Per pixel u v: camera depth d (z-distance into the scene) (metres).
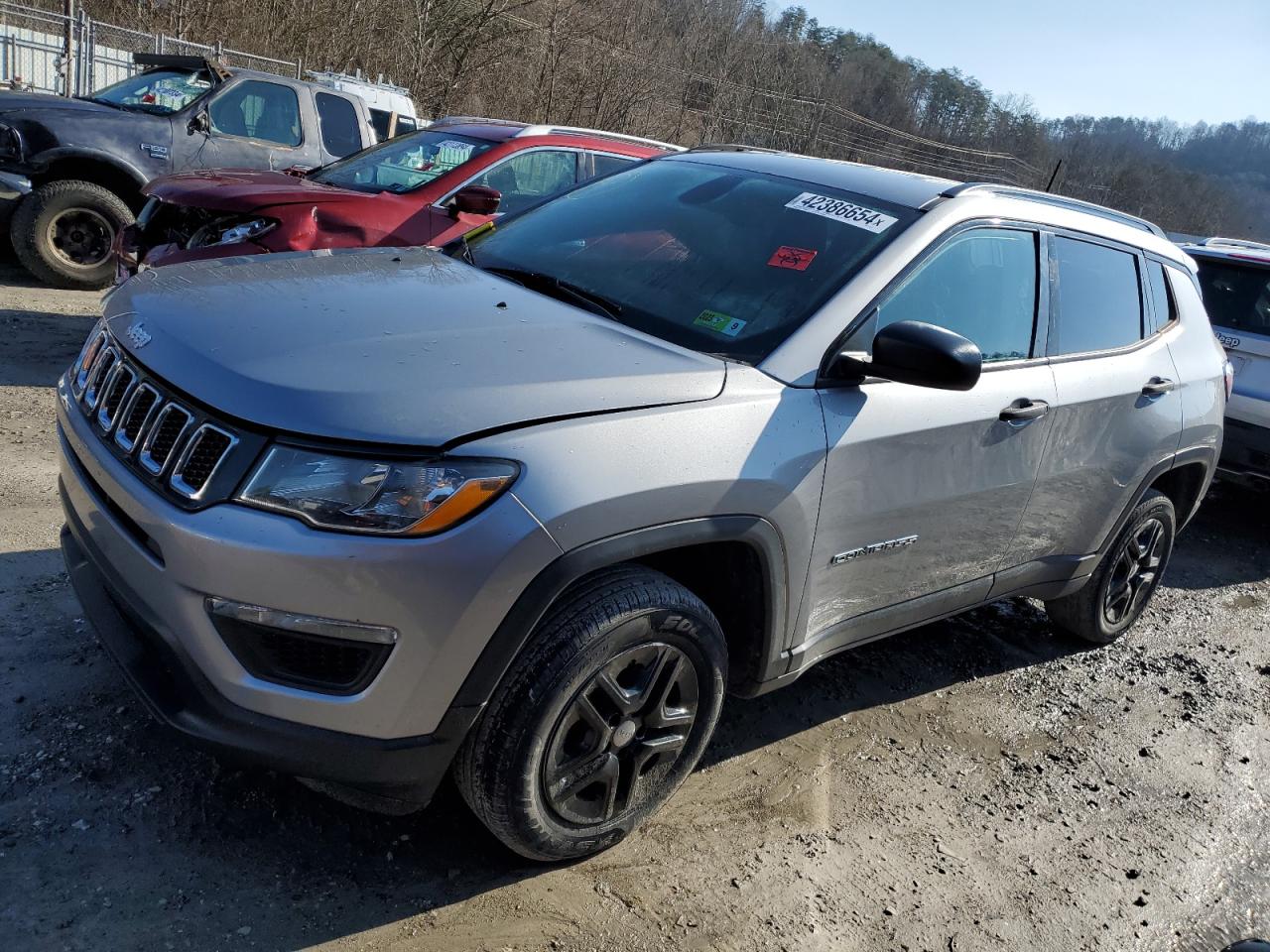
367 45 27.80
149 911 2.34
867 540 3.07
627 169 4.11
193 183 6.09
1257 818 3.65
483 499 2.19
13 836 2.47
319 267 3.10
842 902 2.82
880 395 2.98
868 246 3.19
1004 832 3.31
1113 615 4.76
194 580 2.17
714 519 2.55
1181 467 4.70
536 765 2.44
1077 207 4.07
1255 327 6.88
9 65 18.20
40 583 3.61
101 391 2.58
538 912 2.56
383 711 2.23
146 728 2.91
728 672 3.00
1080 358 3.85
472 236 3.79
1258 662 5.05
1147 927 2.98
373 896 2.51
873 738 3.72
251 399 2.21
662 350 2.75
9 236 8.34
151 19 24.08
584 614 2.41
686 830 2.99
